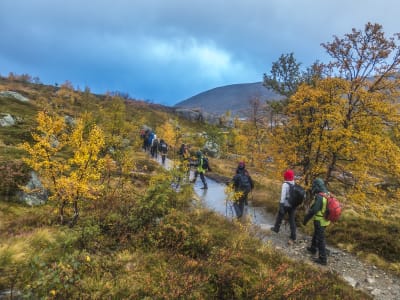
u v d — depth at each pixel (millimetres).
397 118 10914
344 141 10969
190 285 5035
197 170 17375
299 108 12195
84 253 5578
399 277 7926
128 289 4836
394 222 12094
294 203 9672
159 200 8203
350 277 7652
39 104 39938
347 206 14234
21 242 6039
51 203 11031
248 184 10906
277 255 7844
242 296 5320
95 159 8258
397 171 10594
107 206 8922
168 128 37656
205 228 8133
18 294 4266
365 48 11695
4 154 14438
